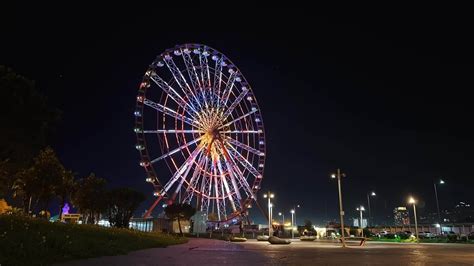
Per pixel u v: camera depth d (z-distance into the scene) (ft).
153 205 228.02
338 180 157.99
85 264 53.11
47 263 50.24
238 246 136.98
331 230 327.47
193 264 60.08
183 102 228.63
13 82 54.54
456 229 313.12
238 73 254.88
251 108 257.34
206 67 241.96
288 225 391.45
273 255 85.56
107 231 104.01
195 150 227.40
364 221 363.15
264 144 256.11
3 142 54.85
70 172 187.11
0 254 46.37
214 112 235.40
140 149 214.07
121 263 57.77
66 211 273.33
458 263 66.64
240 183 237.66
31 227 70.23
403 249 120.98
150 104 221.46
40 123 57.98
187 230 281.54
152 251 90.17
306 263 64.44
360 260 72.43
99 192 194.59
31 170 154.71
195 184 226.17
